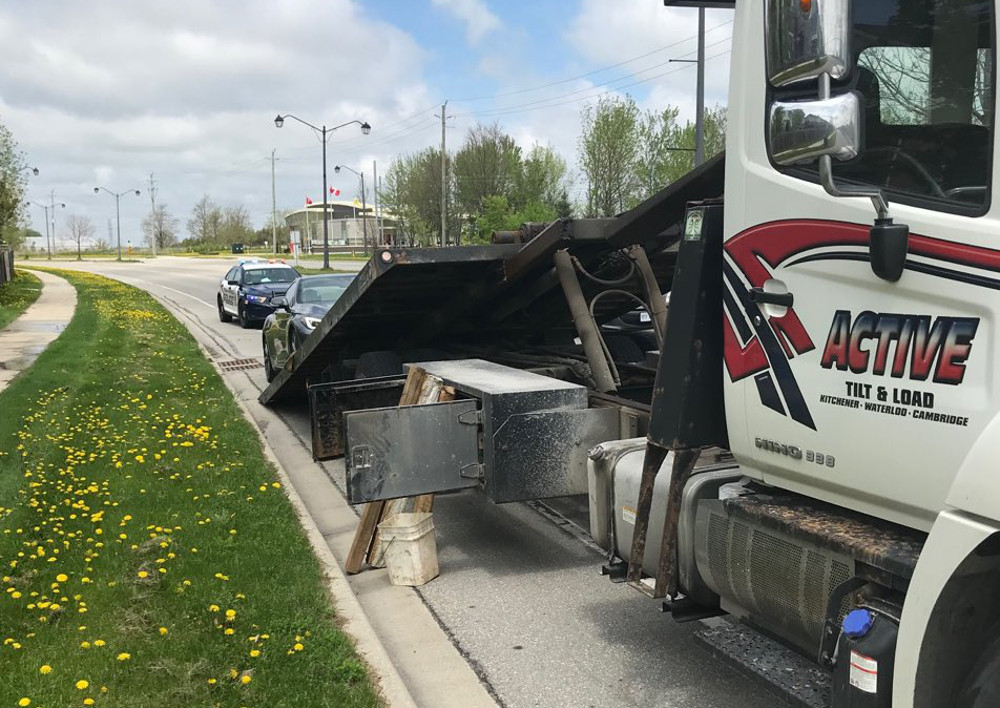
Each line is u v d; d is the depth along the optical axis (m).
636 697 3.95
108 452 7.85
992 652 2.39
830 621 2.77
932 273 2.49
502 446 5.00
